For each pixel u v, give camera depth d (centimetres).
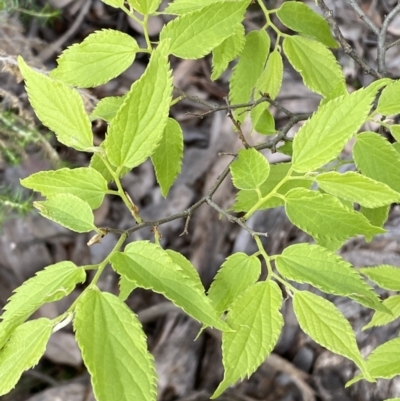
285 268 33
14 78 84
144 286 29
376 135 38
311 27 46
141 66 100
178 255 36
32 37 97
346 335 31
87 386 82
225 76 100
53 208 33
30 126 74
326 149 32
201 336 84
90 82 37
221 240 90
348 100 32
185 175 96
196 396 79
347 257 77
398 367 37
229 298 34
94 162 38
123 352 28
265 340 32
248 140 86
